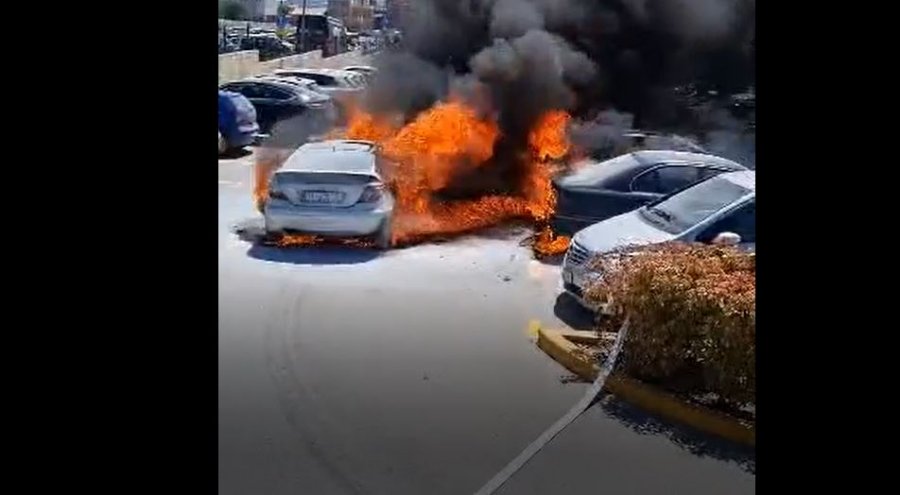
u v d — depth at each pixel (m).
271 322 6.61
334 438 4.82
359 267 8.23
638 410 5.25
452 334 6.40
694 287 5.26
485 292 7.47
